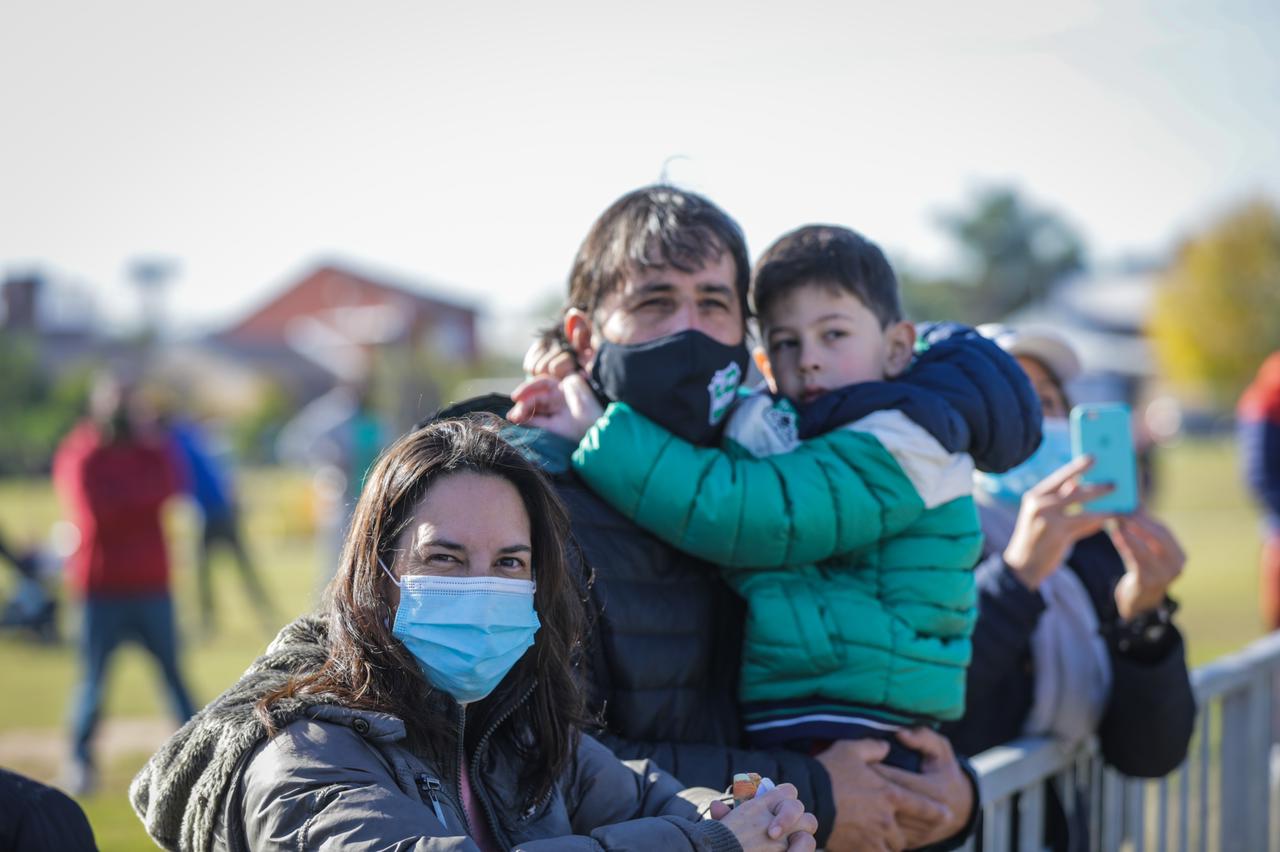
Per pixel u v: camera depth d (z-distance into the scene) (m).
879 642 2.56
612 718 2.49
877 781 2.53
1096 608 3.34
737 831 2.03
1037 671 3.24
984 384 2.71
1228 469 39.53
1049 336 3.53
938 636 2.65
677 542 2.53
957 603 2.67
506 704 2.07
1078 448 3.04
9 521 26.78
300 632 2.08
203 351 63.09
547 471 2.45
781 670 2.58
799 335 2.80
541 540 2.07
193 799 1.83
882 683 2.57
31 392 51.78
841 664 2.57
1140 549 3.08
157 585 7.45
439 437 2.06
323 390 62.09
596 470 2.53
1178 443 56.50
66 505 7.40
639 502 2.51
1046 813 3.32
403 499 1.98
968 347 2.80
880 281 2.82
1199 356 55.28
